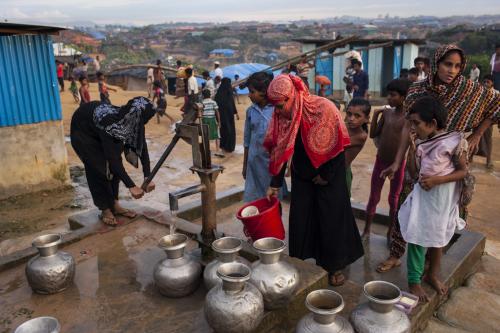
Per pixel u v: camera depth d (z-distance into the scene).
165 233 4.25
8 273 3.63
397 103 3.83
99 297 3.21
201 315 2.93
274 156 3.18
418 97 3.28
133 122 3.96
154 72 17.38
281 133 3.16
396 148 3.87
